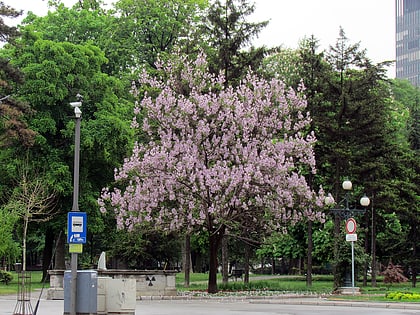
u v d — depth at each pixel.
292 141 32.12
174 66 34.44
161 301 27.50
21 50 40.16
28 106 34.84
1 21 34.12
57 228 40.62
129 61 50.34
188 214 30.72
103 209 32.12
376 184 37.94
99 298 19.08
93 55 41.41
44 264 43.47
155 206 30.27
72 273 17.58
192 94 31.47
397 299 26.30
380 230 43.72
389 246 42.75
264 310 21.78
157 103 31.42
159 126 32.44
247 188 29.55
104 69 49.41
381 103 39.16
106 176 42.59
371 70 39.84
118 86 43.09
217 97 32.72
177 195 30.59
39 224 40.91
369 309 22.55
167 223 31.09
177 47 35.81
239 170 29.45
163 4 51.41
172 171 29.94
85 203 39.78
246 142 31.23
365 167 37.38
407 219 40.97
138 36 50.97
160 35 51.19
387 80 42.44
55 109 39.75
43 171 38.22
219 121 31.39
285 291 32.75
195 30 41.28
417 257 40.72
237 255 59.66
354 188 41.41
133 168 30.50
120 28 50.56
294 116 35.53
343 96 36.50
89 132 38.72
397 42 184.25
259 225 33.00
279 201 30.84
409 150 43.38
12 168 37.75
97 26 48.62
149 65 49.78
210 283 32.12
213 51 38.81
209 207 29.92
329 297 28.67
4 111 33.50
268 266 75.88
